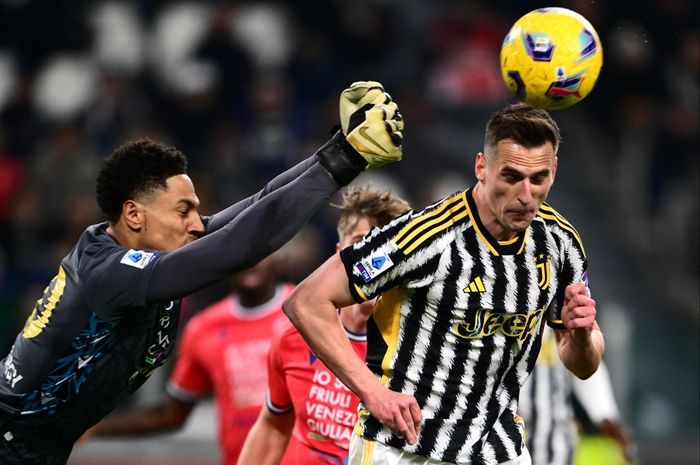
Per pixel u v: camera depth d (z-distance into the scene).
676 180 43.69
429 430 14.05
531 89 13.38
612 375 32.62
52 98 46.69
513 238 13.87
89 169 41.75
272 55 48.22
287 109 45.94
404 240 13.65
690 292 41.16
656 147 43.94
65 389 14.20
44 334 13.93
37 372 14.02
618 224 44.09
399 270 13.69
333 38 48.75
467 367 13.98
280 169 43.44
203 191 40.19
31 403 14.21
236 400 21.97
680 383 36.09
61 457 15.02
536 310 14.03
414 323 14.02
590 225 44.66
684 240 42.34
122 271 13.27
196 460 30.80
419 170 44.12
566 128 47.28
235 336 21.98
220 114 45.94
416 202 42.03
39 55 47.97
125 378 14.54
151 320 14.24
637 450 32.47
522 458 14.36
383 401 13.30
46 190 41.28
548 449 21.73
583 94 13.45
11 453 14.54
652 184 43.94
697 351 37.28
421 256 13.66
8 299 36.06
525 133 13.04
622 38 43.53
